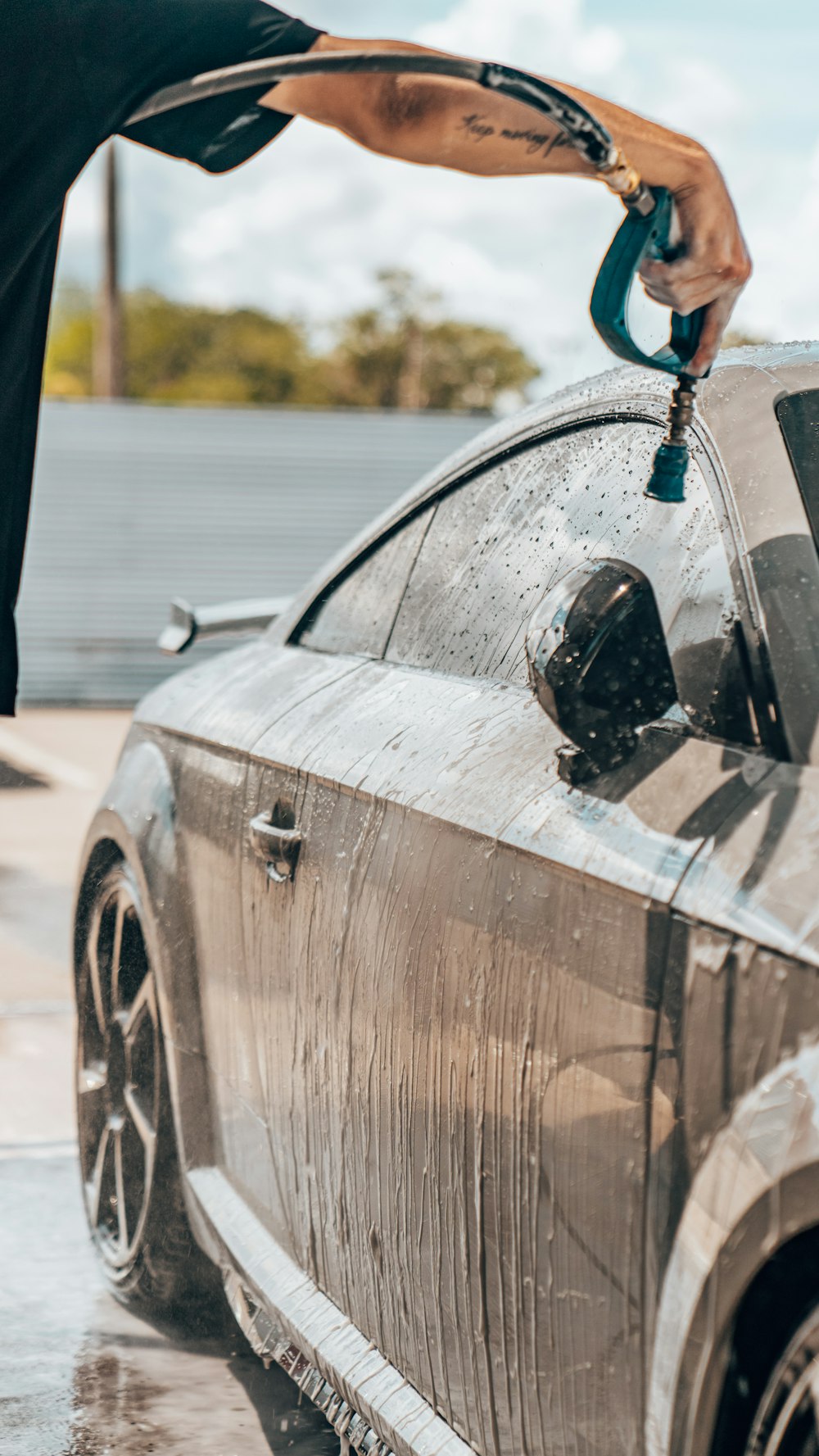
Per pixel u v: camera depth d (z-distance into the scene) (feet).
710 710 5.53
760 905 4.74
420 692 7.58
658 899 5.08
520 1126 5.74
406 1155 6.65
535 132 5.69
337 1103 7.39
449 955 6.29
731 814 5.10
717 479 6.07
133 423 61.05
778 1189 4.50
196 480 61.67
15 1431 8.96
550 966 5.59
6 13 5.84
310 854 7.72
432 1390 6.66
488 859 6.09
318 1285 7.87
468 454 8.30
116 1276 10.62
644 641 5.56
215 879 9.03
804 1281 4.64
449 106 5.73
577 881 5.50
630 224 5.51
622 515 6.64
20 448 6.52
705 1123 4.80
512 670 7.02
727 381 6.48
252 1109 8.58
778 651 5.38
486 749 6.59
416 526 8.63
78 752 45.50
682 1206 4.87
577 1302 5.45
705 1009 4.84
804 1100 4.46
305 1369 8.05
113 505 61.11
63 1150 13.65
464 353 238.89
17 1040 16.89
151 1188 10.05
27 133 5.94
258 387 238.89
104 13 5.88
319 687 8.61
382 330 239.50
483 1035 6.00
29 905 24.31
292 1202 8.09
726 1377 4.79
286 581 62.75
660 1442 4.98
